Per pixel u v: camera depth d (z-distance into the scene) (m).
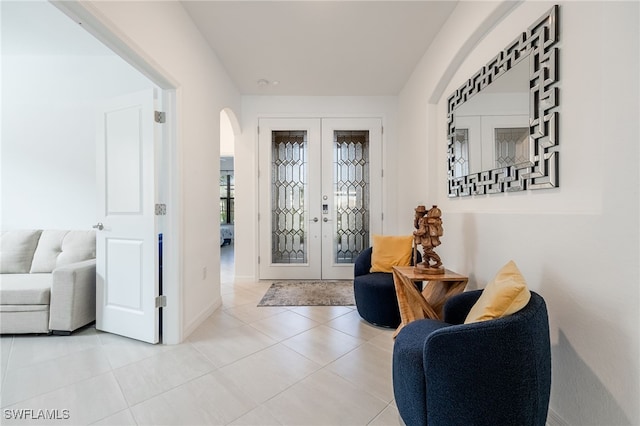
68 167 3.07
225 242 9.44
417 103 3.21
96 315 2.33
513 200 1.70
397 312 2.42
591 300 1.13
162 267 2.18
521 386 1.00
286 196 4.16
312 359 1.92
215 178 2.91
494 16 1.80
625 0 1.01
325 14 2.35
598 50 1.14
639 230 0.96
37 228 3.06
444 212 2.63
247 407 1.44
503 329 1.01
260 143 4.07
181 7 2.22
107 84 3.06
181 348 2.06
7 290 2.19
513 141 1.66
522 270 1.55
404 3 2.23
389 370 1.79
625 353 1.00
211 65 2.82
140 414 1.39
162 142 2.17
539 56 1.45
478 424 1.02
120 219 2.23
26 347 2.06
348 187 4.16
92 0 1.36
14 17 2.44
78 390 1.57
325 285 3.83
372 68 3.28
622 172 1.02
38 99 3.06
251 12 2.32
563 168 1.32
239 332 2.35
